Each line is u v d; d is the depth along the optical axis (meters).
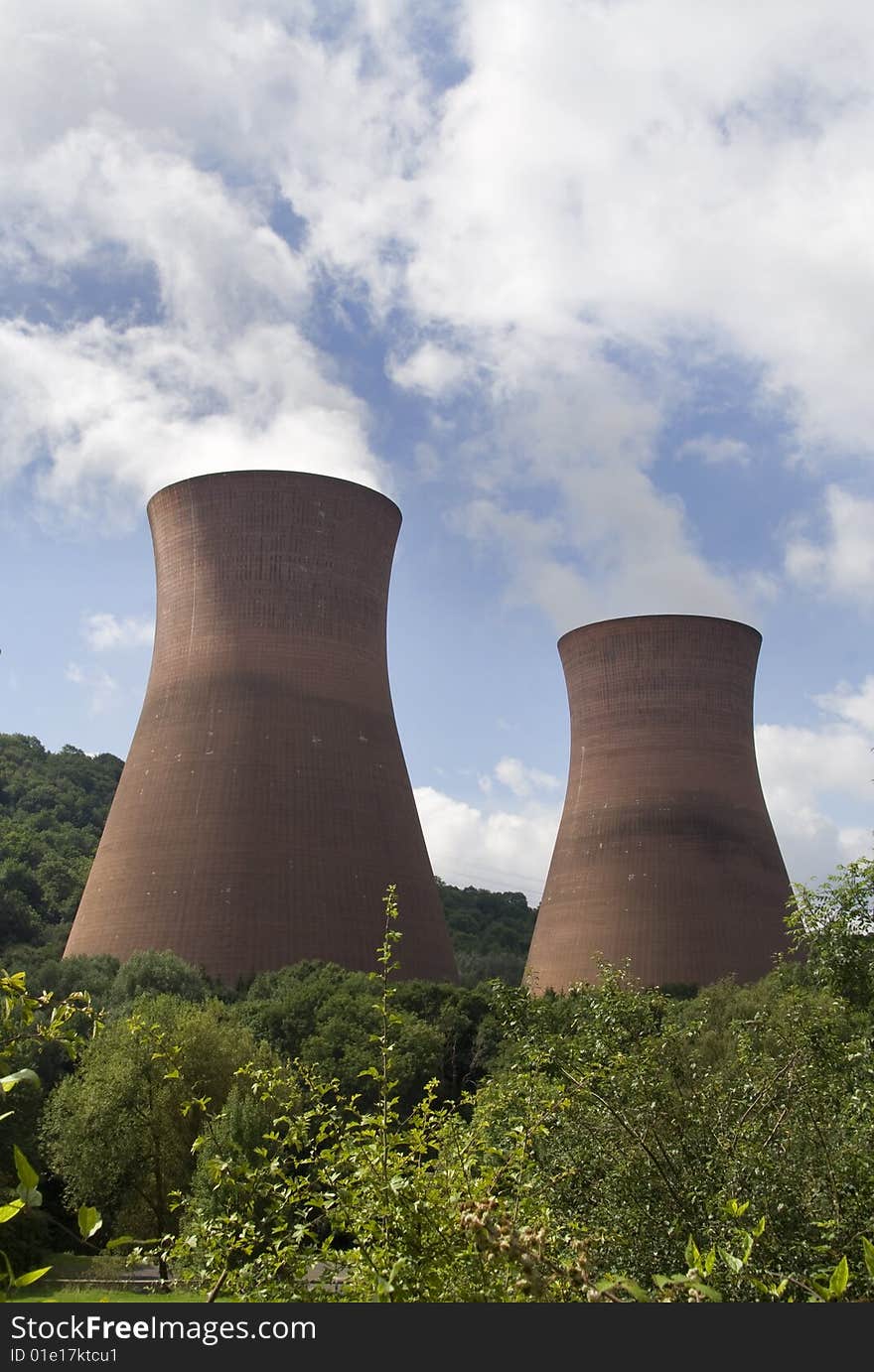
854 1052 9.70
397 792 50.75
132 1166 25.70
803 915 11.65
